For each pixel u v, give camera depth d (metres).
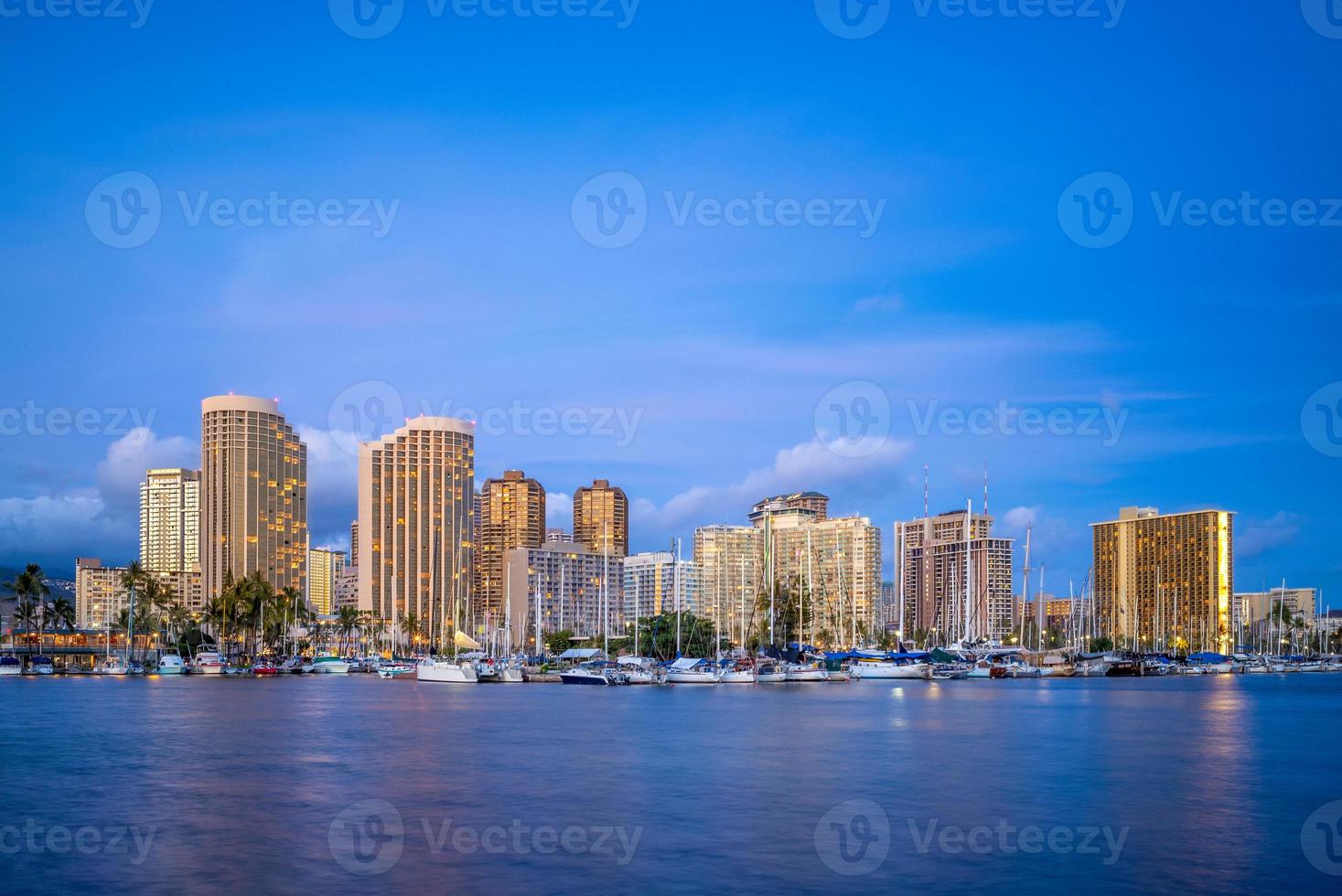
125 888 47.91
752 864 52.00
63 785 73.75
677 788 72.75
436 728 114.81
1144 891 47.72
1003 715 133.75
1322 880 49.38
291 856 53.38
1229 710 144.00
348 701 161.38
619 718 128.12
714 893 47.28
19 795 70.12
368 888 47.84
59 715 131.50
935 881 49.09
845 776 78.19
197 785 73.75
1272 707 152.38
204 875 49.88
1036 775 78.75
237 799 68.31
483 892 47.25
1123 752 92.69
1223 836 58.00
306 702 158.50
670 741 101.69
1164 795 70.00
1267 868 51.53
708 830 59.16
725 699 170.25
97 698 168.75
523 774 78.94
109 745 97.19
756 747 96.38
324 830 59.09
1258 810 65.12
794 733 109.00
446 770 81.25
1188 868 51.47
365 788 72.56
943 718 128.88
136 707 146.62
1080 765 84.31
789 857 53.41
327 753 91.31
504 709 145.50
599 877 49.66
